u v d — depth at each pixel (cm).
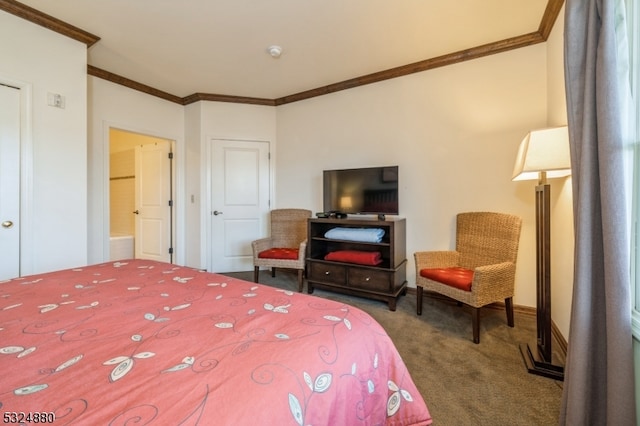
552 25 230
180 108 413
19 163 224
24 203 225
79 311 102
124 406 54
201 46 276
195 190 406
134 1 214
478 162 283
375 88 338
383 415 89
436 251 274
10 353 73
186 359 70
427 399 151
